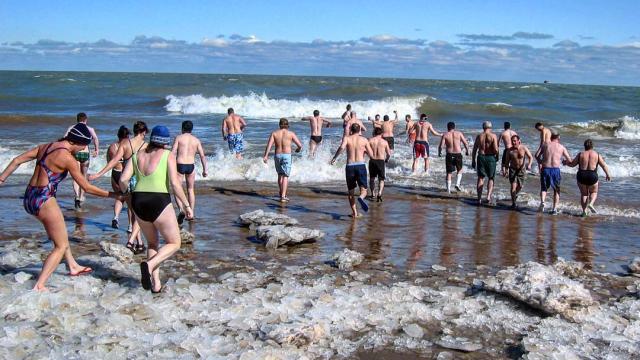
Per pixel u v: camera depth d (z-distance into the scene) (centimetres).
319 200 1178
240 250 784
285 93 4559
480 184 1198
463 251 818
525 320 557
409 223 991
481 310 580
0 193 1135
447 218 1046
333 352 477
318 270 701
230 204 1104
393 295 607
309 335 488
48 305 518
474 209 1142
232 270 691
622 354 482
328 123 1772
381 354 478
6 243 775
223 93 4578
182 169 955
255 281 645
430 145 2086
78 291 561
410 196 1260
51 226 545
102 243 715
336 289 618
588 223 1044
